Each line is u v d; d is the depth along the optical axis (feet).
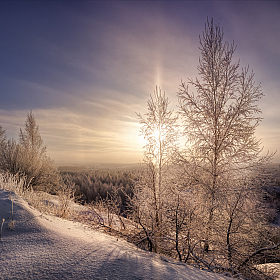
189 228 12.91
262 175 16.85
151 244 12.46
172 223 14.12
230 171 17.76
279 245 13.46
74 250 7.27
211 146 18.56
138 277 6.01
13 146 37.19
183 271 7.48
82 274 5.76
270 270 13.83
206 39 19.22
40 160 39.63
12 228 8.54
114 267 6.45
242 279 10.39
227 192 16.81
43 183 38.04
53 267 5.93
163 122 18.20
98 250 7.66
